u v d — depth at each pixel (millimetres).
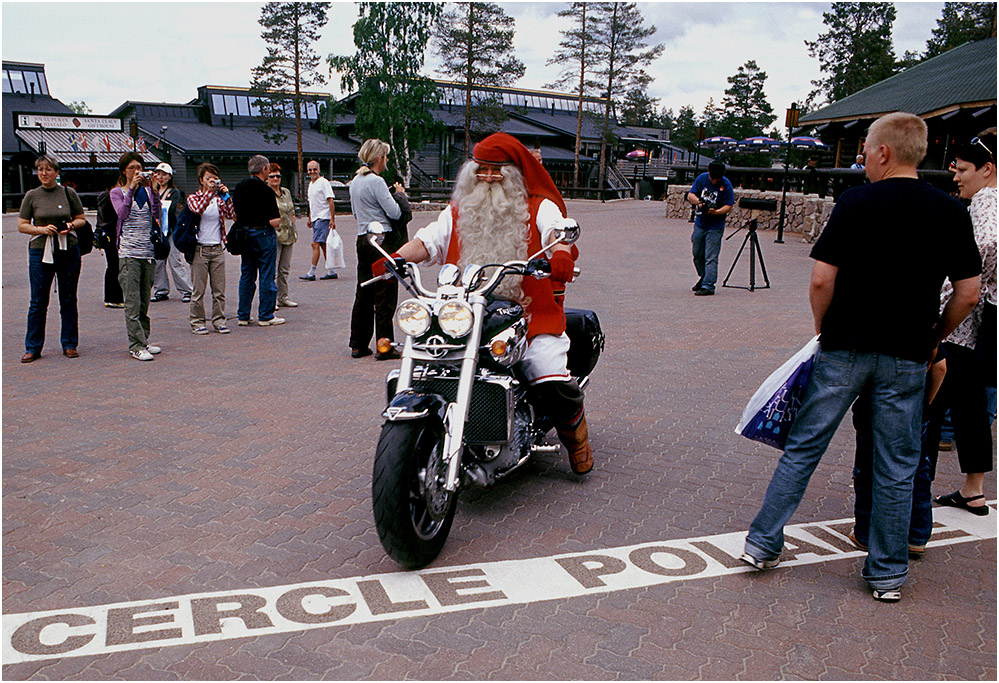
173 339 8125
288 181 49438
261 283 8781
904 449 3307
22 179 42812
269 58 41281
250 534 3830
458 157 56688
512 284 4027
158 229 7211
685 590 3400
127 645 2910
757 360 7398
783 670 2850
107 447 4969
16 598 3217
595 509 4207
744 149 36844
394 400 3463
